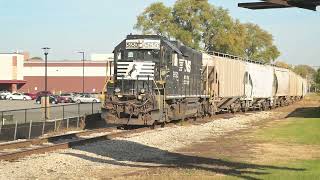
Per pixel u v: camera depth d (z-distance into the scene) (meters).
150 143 21.62
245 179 13.12
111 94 27.52
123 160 16.86
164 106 27.70
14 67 114.00
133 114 26.73
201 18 89.62
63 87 118.44
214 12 90.75
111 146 20.02
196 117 35.66
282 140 23.66
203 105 37.47
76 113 34.53
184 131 27.11
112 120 27.11
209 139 24.16
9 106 65.25
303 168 15.14
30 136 25.06
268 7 11.59
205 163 16.25
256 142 22.83
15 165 15.12
